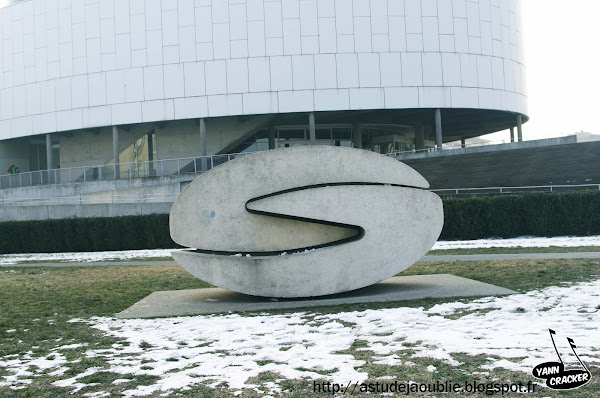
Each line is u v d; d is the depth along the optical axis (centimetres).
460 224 2928
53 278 1895
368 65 4409
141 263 2300
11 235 3272
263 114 4541
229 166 1224
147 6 4569
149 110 4550
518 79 4888
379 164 1238
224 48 4447
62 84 4781
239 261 1209
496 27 4709
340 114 4647
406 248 1260
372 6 4428
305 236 1235
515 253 2022
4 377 709
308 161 1212
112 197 4206
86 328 1026
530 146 4044
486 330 828
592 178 3494
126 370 714
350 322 960
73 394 631
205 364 724
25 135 4931
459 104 4516
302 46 4400
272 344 818
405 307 1060
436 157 4103
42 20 4866
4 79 5012
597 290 1128
